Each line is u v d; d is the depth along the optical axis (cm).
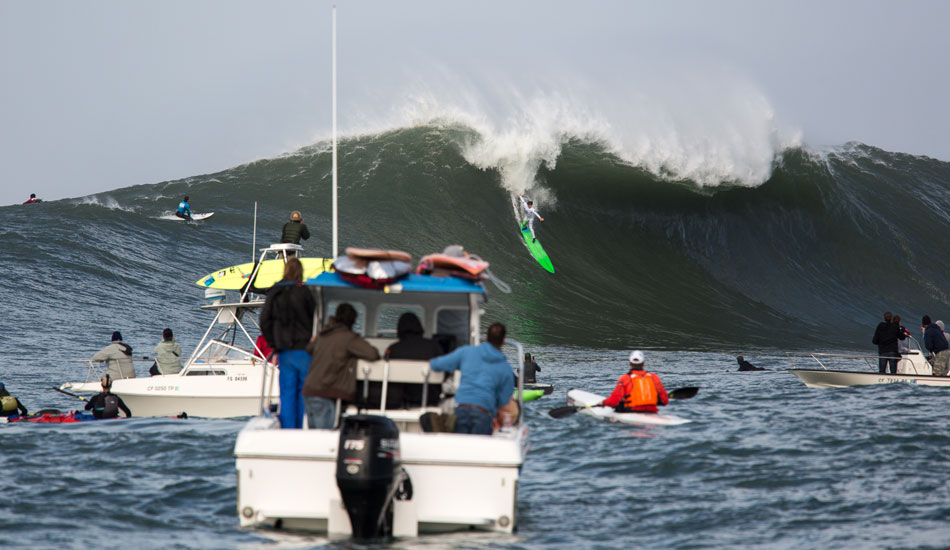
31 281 11838
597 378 8031
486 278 2814
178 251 13700
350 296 2928
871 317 16175
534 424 4797
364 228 15262
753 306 15700
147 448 3912
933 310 16988
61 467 3472
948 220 18900
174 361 5681
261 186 16450
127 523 2653
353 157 17062
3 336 9412
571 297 14175
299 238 5716
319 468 2414
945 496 3056
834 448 3938
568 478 3466
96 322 10456
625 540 2548
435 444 2428
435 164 16662
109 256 13062
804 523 2741
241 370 5341
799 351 12231
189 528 2597
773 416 4991
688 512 2889
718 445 4034
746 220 17412
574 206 16600
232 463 3609
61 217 14238
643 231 16688
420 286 2706
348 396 2594
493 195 16325
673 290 15488
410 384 2755
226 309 5547
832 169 19762
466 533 2534
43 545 2384
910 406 5366
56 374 7531
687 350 11644
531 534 2586
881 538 2561
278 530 2544
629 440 4244
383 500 2355
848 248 17988
